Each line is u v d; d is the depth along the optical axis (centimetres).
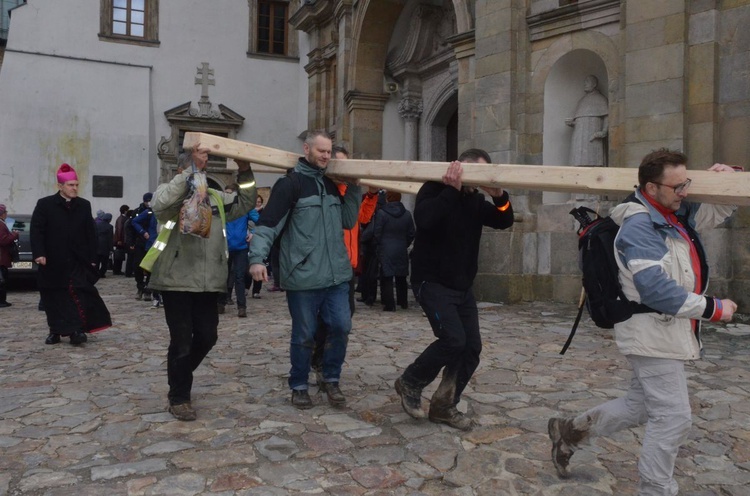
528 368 585
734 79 856
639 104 921
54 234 695
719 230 849
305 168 437
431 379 413
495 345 695
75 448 376
